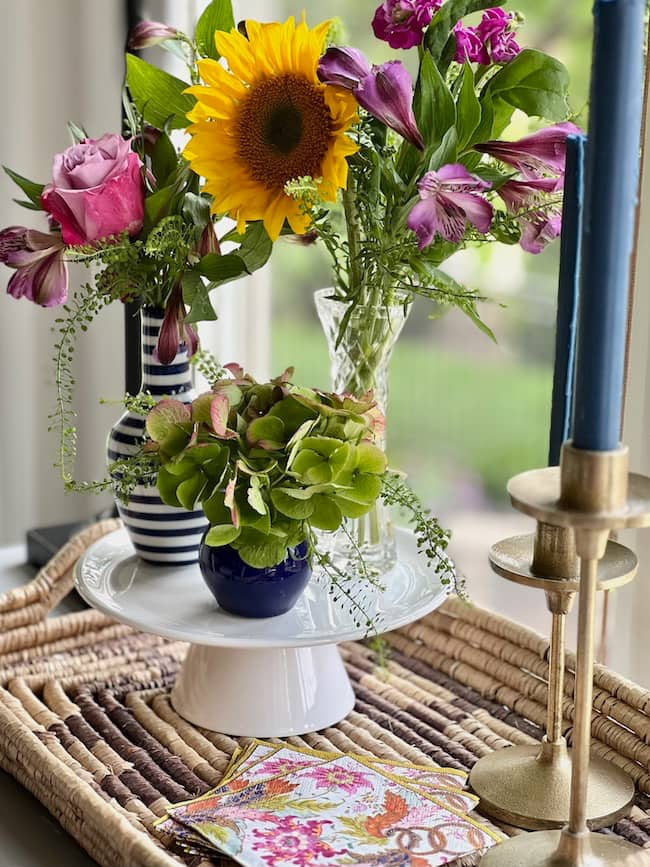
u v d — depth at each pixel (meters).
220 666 0.92
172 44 0.99
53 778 0.81
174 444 0.83
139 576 0.98
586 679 0.68
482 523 1.94
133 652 1.06
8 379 1.48
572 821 0.70
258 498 0.80
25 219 1.45
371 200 0.88
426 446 1.98
